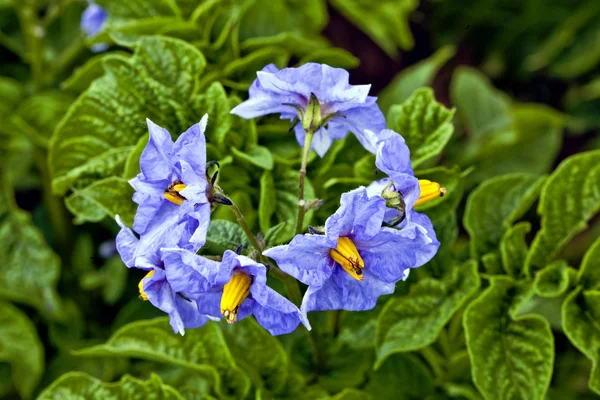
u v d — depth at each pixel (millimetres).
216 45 343
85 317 407
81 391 322
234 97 324
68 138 321
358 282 271
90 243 407
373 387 339
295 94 281
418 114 322
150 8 356
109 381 385
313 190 321
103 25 365
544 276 318
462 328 340
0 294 383
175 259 259
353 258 261
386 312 318
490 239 333
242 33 359
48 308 379
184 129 322
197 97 320
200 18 348
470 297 327
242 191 322
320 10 393
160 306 264
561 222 324
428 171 318
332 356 339
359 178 319
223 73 341
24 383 379
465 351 331
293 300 299
